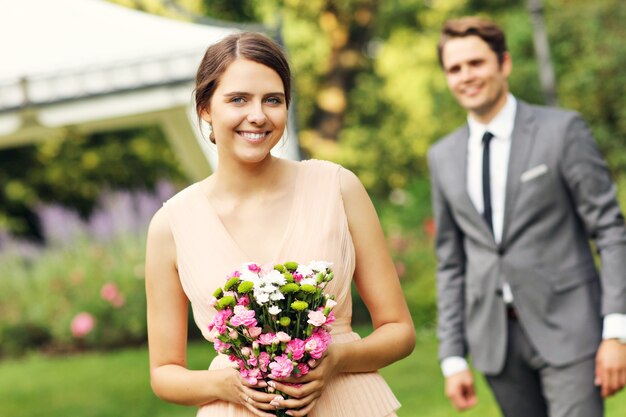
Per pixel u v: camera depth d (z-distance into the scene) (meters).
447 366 5.07
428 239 15.59
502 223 4.86
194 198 3.42
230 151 3.25
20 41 8.21
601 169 4.77
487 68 4.88
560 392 4.73
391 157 24.08
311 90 24.22
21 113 8.04
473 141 4.98
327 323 3.12
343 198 3.39
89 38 8.20
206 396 3.27
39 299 15.05
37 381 12.25
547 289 4.75
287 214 3.35
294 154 7.94
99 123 8.59
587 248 4.83
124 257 15.38
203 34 8.22
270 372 3.06
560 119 4.83
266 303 3.04
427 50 24.02
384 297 3.40
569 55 19.38
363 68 24.73
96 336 14.66
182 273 3.38
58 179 22.05
